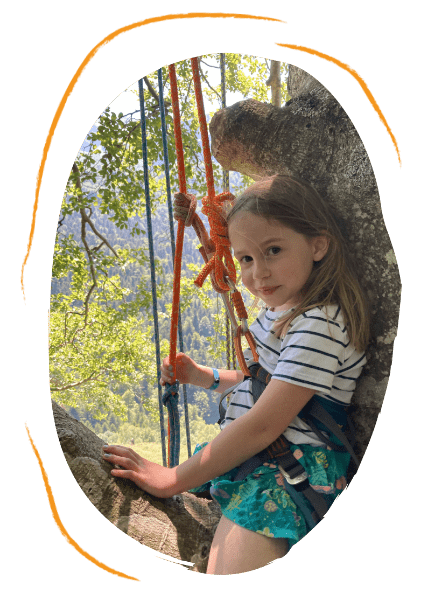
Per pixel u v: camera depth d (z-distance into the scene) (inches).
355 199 57.4
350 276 55.7
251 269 54.9
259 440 51.1
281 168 63.1
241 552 50.5
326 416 53.8
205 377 71.1
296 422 54.5
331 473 53.4
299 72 64.6
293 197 54.4
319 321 52.5
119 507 53.9
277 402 50.7
